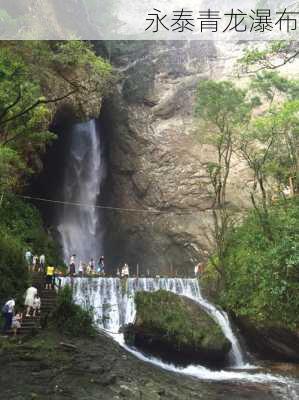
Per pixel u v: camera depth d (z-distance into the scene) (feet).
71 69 88.74
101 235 130.93
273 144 85.61
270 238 70.54
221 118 82.33
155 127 126.62
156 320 57.16
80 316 49.93
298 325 59.41
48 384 33.06
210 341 58.03
